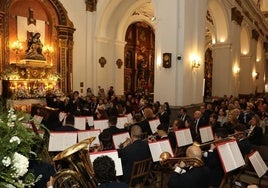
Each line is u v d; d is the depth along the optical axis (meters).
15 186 2.07
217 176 4.71
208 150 5.30
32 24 13.96
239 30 18.30
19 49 13.41
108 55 16.64
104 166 2.70
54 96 13.30
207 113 10.09
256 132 7.16
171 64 11.30
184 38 11.21
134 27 21.17
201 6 12.46
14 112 2.51
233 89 17.20
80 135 5.57
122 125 8.16
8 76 12.55
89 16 15.85
